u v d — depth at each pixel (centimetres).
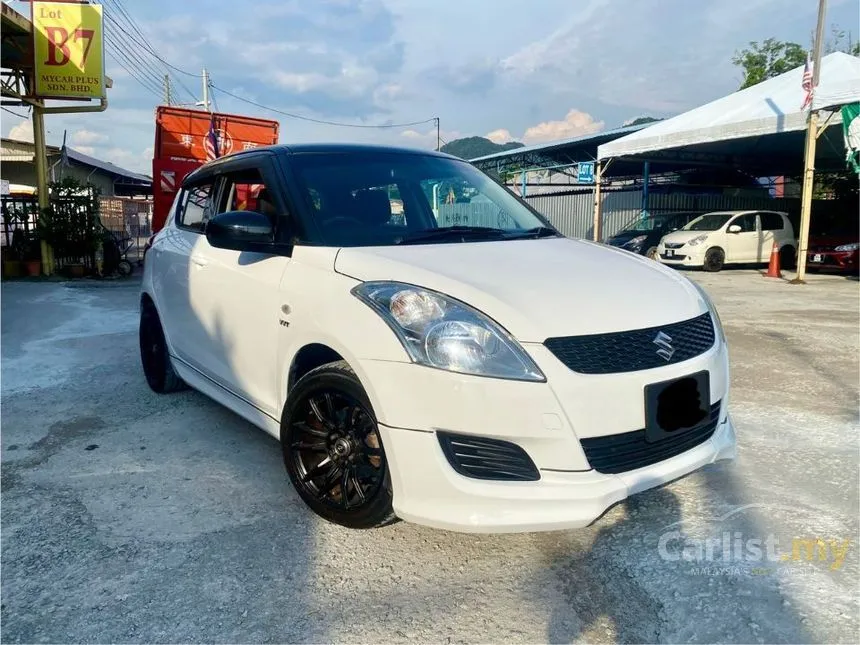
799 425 426
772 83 1642
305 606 241
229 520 303
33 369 574
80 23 1291
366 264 281
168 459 372
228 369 364
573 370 239
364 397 261
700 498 324
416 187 370
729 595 245
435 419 241
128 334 734
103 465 365
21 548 280
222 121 1334
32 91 1325
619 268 305
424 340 245
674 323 270
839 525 296
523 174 2767
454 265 279
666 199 2280
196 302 393
